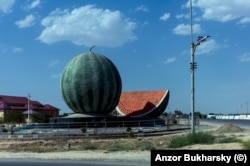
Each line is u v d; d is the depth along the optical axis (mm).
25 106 124938
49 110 130875
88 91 57125
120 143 37062
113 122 52375
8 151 35031
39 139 42094
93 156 27625
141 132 45719
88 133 43938
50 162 25266
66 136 42812
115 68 59938
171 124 61000
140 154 27844
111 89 58094
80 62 58094
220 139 32906
